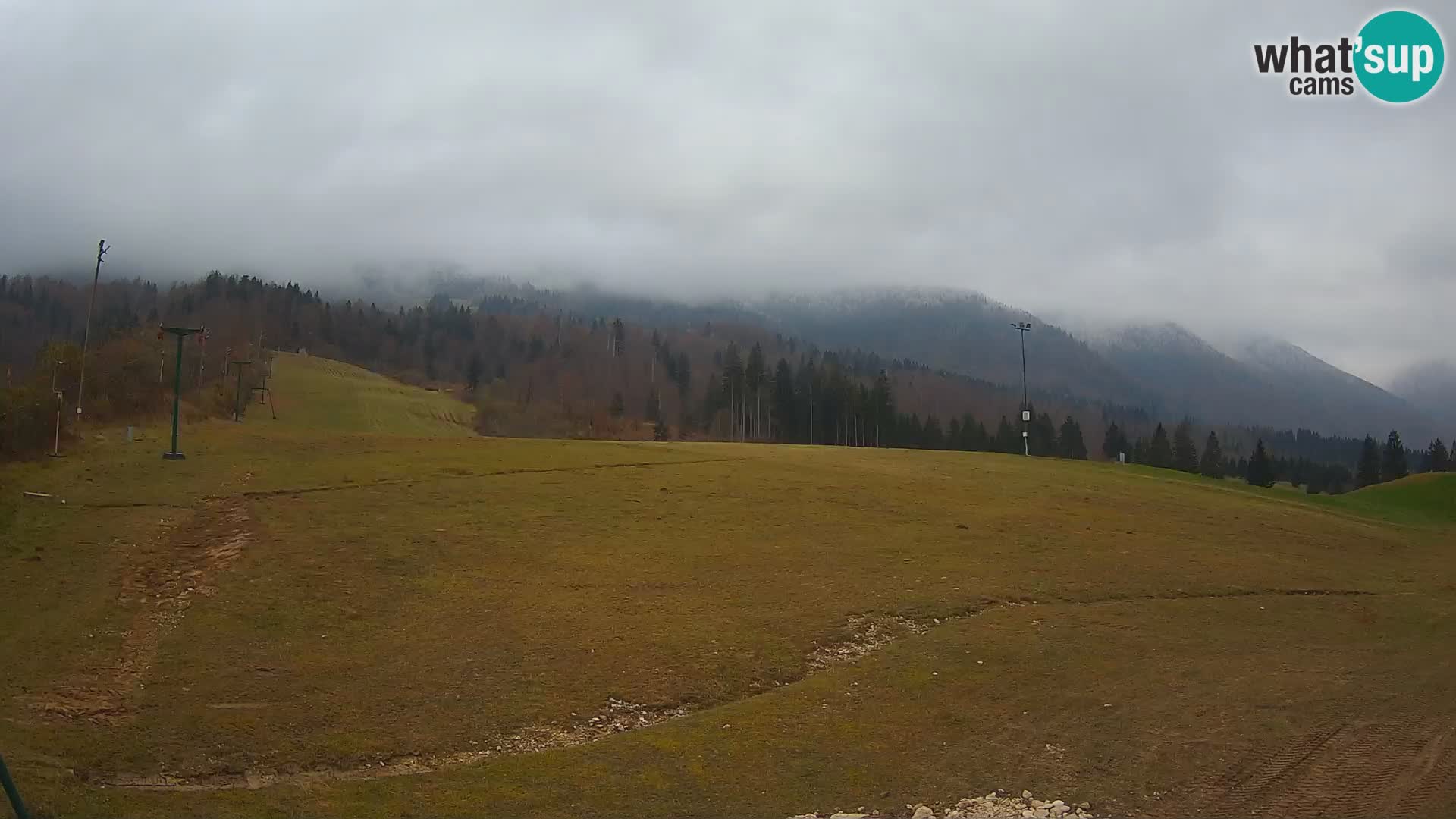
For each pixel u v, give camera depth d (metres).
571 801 17.12
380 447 55.78
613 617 28.14
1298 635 28.95
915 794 17.27
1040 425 154.75
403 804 16.92
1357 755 18.44
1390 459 152.75
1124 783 17.36
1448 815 15.52
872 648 26.66
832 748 19.52
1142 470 72.19
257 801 16.86
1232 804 16.30
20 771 16.55
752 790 17.55
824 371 179.75
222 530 34.84
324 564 31.42
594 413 151.25
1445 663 25.84
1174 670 24.66
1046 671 24.38
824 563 35.22
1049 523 44.16
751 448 69.12
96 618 26.09
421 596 29.23
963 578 33.84
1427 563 43.59
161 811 16.12
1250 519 50.28
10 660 23.00
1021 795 17.03
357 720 20.70
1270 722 20.47
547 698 22.30
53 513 35.72
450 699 22.00
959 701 22.19
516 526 38.09
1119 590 33.25
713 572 33.50
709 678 23.84
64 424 51.47
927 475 57.62
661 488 47.16
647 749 19.47
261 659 23.86
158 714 20.52
